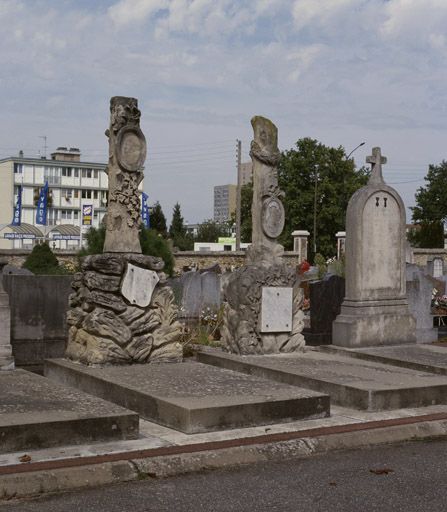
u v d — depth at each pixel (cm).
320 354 1253
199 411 770
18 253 3212
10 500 591
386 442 797
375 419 860
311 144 6581
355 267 1323
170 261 1764
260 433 777
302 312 1288
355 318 1305
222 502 599
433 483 659
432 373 1087
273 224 1280
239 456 710
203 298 1664
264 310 1233
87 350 1066
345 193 6506
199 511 579
